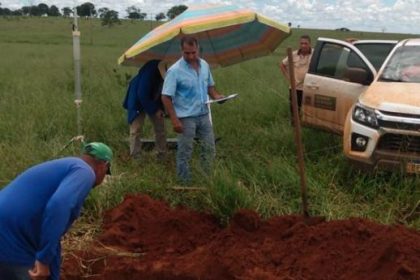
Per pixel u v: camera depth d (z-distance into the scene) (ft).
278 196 20.04
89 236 18.25
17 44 132.87
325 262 15.44
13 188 11.14
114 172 22.07
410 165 19.85
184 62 21.76
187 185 20.98
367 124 20.94
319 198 19.84
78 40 26.55
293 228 17.13
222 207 18.86
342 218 18.76
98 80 50.01
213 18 22.57
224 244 16.93
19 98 38.29
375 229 16.52
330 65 27.84
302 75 31.86
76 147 23.66
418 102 20.67
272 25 23.61
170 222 18.16
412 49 24.57
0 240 10.88
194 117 21.77
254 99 38.52
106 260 16.63
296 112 17.48
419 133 19.89
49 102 36.88
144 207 19.04
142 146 28.32
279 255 15.97
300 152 17.83
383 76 23.68
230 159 22.95
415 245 15.49
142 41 23.79
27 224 10.93
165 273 15.70
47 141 27.53
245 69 61.93
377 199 19.92
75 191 10.75
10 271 11.01
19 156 23.13
